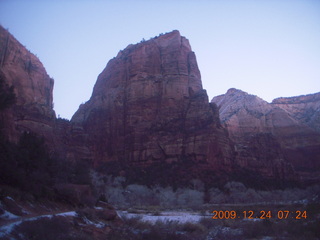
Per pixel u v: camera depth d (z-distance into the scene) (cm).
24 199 1969
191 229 2345
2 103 2638
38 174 2488
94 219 2208
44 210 2034
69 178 3478
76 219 1989
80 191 2647
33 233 1384
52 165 3094
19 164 2520
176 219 3155
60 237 1504
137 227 2300
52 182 2675
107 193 5872
